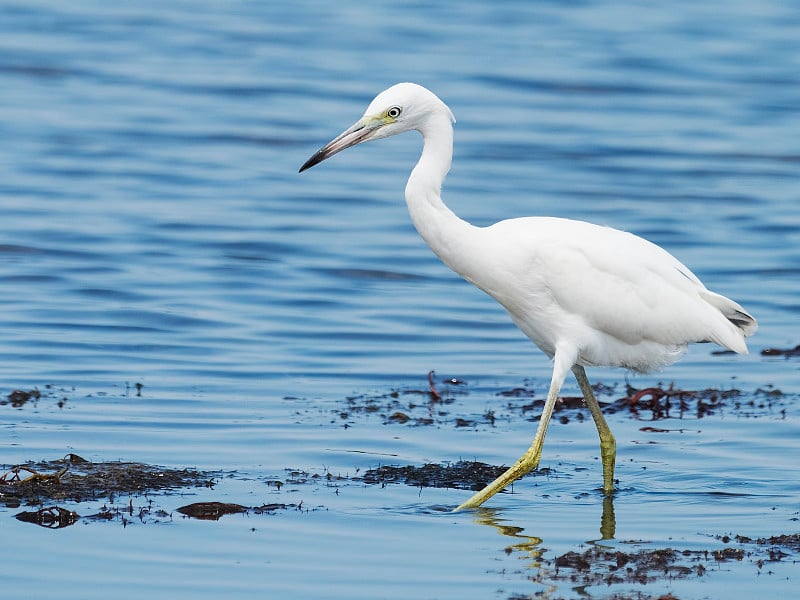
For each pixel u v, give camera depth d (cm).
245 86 3138
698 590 861
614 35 3712
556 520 1016
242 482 1083
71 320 1656
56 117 2850
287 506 1023
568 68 3344
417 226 1119
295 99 3041
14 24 3681
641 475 1147
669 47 3584
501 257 1098
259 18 3884
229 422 1271
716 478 1136
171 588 848
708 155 2716
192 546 925
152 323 1658
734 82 3281
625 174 2570
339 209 2308
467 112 2977
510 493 1087
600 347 1115
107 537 935
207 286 1842
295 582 865
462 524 998
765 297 1834
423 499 1059
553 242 1095
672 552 938
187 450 1174
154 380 1417
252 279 1888
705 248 2088
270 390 1401
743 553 938
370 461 1163
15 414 1265
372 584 864
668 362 1150
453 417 1323
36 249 1991
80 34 3619
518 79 3222
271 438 1221
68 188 2362
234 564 894
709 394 1424
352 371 1492
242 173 2523
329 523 987
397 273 1950
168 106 2978
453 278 1942
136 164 2542
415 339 1641
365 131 1103
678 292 1111
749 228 2219
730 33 3759
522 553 933
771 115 3025
